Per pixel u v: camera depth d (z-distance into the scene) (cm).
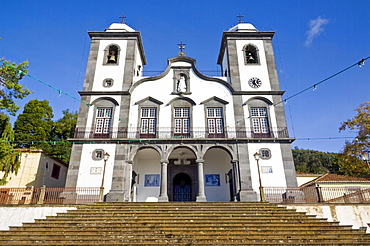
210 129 1783
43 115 2650
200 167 1644
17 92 1486
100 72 1920
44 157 1919
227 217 1114
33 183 1788
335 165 3244
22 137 2395
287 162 1666
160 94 1870
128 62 1956
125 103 1820
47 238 910
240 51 2012
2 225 1216
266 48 2028
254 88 1895
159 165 1930
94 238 898
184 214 1147
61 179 2206
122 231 957
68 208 1252
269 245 862
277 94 1872
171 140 1695
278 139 1708
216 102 1850
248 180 1619
